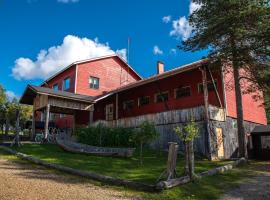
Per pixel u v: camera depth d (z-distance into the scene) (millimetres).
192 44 17859
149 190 8688
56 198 7199
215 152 17125
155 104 23891
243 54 16562
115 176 10227
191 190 9039
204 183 10016
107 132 19531
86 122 28703
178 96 22406
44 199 6996
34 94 23938
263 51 16047
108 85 31562
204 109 17484
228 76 20703
